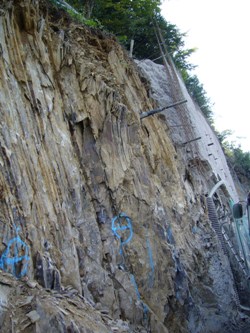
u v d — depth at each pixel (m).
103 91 7.83
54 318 3.74
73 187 6.02
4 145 4.68
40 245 4.70
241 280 10.16
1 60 5.36
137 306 6.07
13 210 4.45
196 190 13.03
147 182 8.34
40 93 6.07
